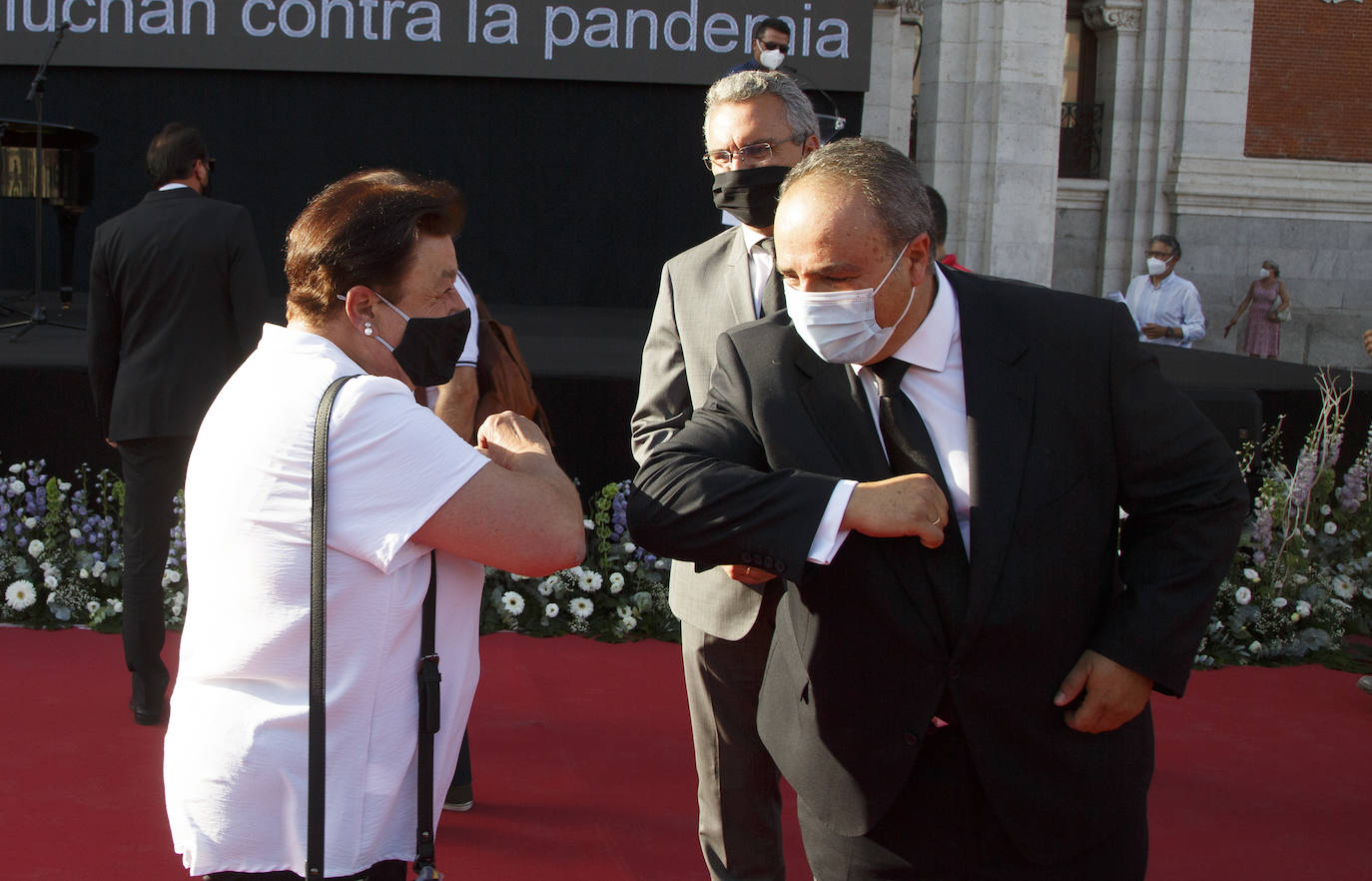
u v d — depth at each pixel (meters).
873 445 1.67
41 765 3.34
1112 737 1.66
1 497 4.91
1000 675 1.58
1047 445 1.60
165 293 3.50
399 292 1.50
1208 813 3.28
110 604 4.71
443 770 1.51
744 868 2.39
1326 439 5.21
